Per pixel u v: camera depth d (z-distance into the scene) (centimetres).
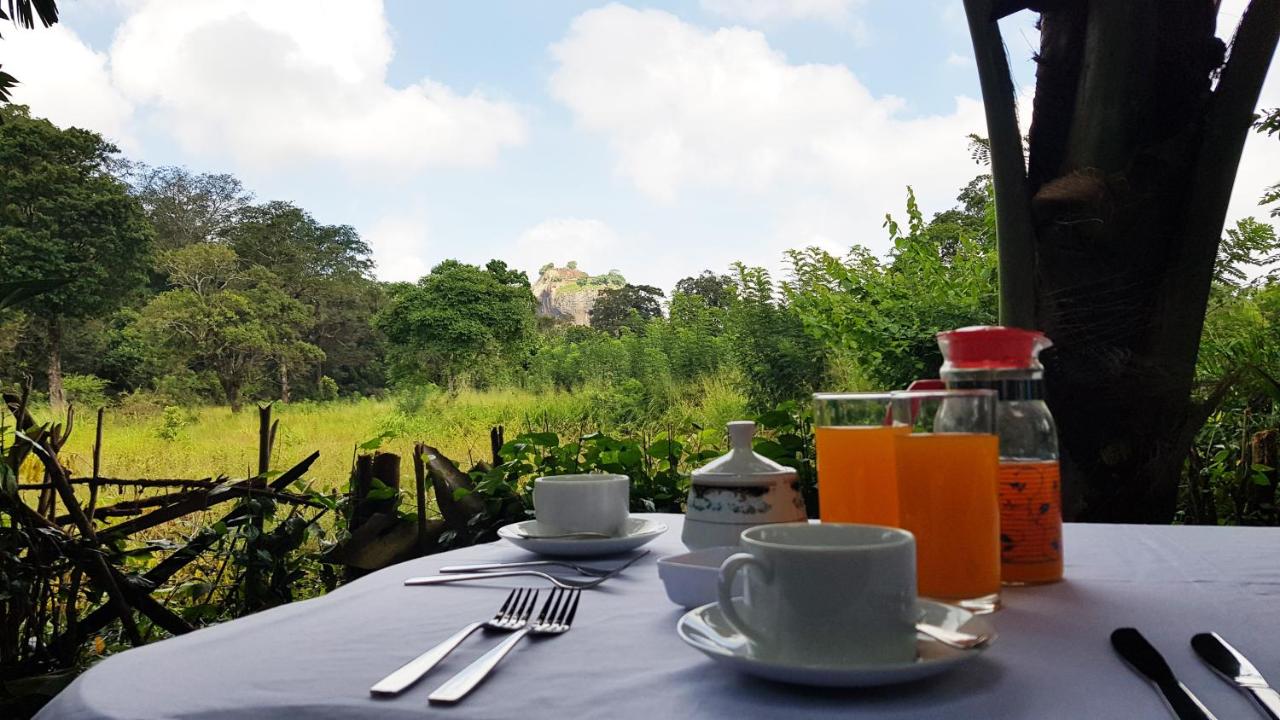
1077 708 51
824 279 536
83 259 2352
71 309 2312
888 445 82
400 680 57
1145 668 56
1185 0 175
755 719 50
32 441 153
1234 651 60
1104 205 176
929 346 477
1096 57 179
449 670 60
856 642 55
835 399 85
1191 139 175
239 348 2559
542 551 101
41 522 153
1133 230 176
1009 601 77
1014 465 84
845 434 83
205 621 185
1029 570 83
